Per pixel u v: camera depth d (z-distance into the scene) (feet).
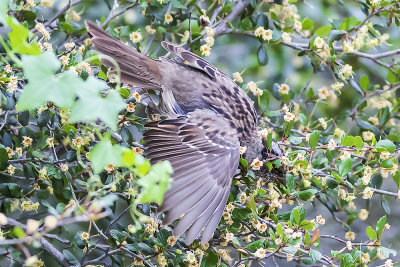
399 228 42.27
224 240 27.71
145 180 16.74
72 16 32.81
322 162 29.60
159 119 30.78
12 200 29.89
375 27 34.42
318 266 30.19
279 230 25.34
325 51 32.53
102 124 26.43
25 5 28.45
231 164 27.55
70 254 26.78
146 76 30.01
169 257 27.53
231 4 32.04
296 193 27.99
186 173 26.66
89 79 15.49
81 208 18.79
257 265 37.24
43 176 26.53
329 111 38.40
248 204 27.12
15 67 26.73
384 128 34.88
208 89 30.71
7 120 29.45
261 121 32.55
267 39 32.09
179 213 24.86
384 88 35.78
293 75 41.65
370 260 28.35
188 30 35.19
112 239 26.53
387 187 42.70
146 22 35.91
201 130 27.94
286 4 33.83
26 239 17.76
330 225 40.16
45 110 26.18
